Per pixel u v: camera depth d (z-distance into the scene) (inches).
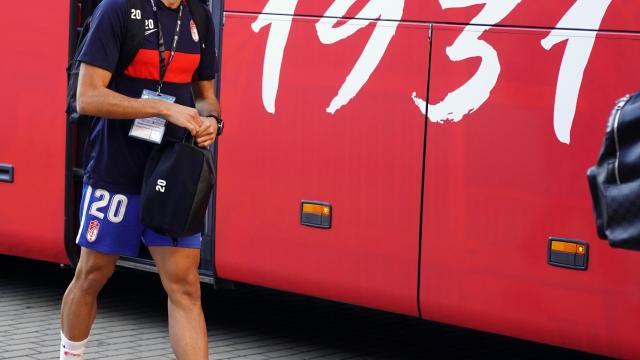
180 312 199.6
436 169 235.8
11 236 312.5
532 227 222.5
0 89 312.0
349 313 329.7
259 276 267.9
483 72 228.2
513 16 223.8
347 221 250.4
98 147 200.1
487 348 292.5
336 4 251.0
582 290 216.4
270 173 263.1
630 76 209.2
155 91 196.5
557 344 221.9
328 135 252.8
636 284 209.6
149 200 191.9
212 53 208.7
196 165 191.8
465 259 232.4
